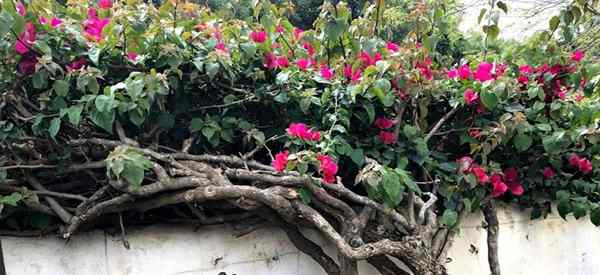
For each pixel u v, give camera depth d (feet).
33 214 5.54
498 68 7.18
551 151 6.93
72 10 6.46
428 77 6.61
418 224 5.95
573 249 8.91
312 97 6.02
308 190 5.64
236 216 6.20
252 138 6.28
